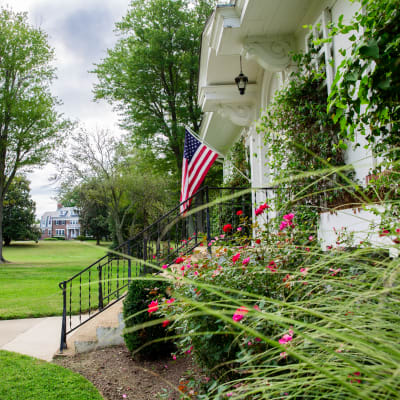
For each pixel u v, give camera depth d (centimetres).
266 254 264
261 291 220
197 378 258
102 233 2450
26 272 1364
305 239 272
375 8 214
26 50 1891
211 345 221
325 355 94
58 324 588
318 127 411
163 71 1822
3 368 385
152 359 413
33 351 459
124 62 1812
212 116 959
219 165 1817
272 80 653
